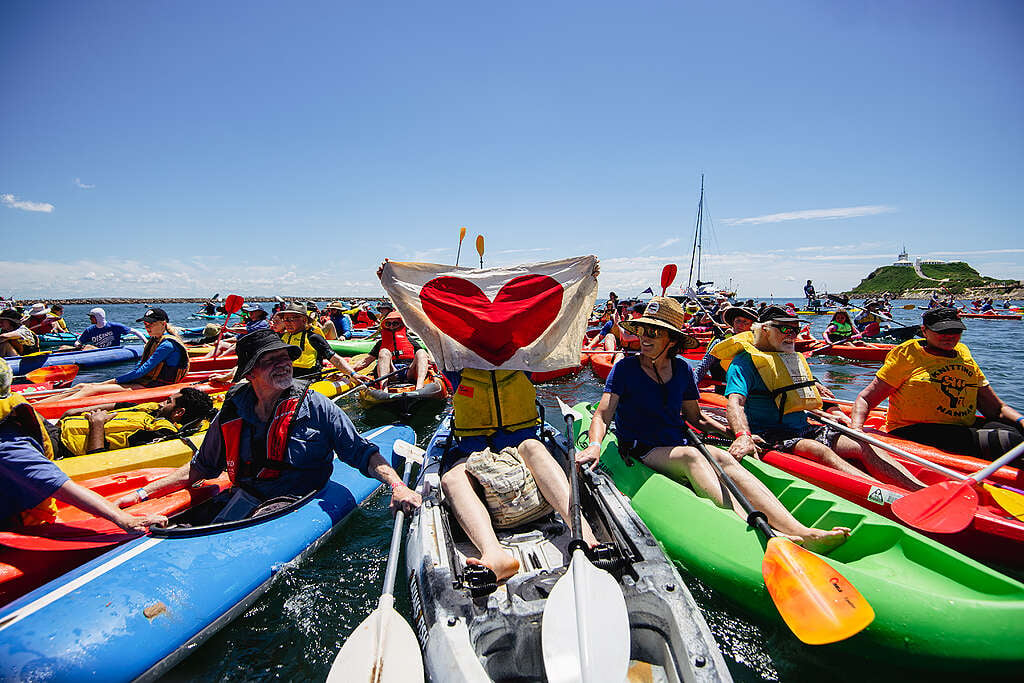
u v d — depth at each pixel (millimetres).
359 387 6867
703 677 1896
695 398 3783
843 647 2359
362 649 2170
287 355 3230
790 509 3252
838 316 12344
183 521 3271
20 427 2711
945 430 3998
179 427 4891
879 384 4219
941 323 3904
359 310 19844
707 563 2820
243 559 2820
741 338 4840
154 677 2316
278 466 3307
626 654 1964
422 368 6953
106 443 4531
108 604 2344
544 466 2969
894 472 3455
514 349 3578
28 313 14375
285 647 2639
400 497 3053
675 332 3457
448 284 3682
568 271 3826
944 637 2146
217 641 2615
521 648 2182
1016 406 7320
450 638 2061
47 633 2164
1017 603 2137
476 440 3270
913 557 2604
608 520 2771
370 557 3402
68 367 8164
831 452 3646
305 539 3131
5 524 2701
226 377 6965
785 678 2406
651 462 3590
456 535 3059
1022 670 2061
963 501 2910
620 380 3676
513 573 2451
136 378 6395
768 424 4004
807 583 2275
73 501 2668
